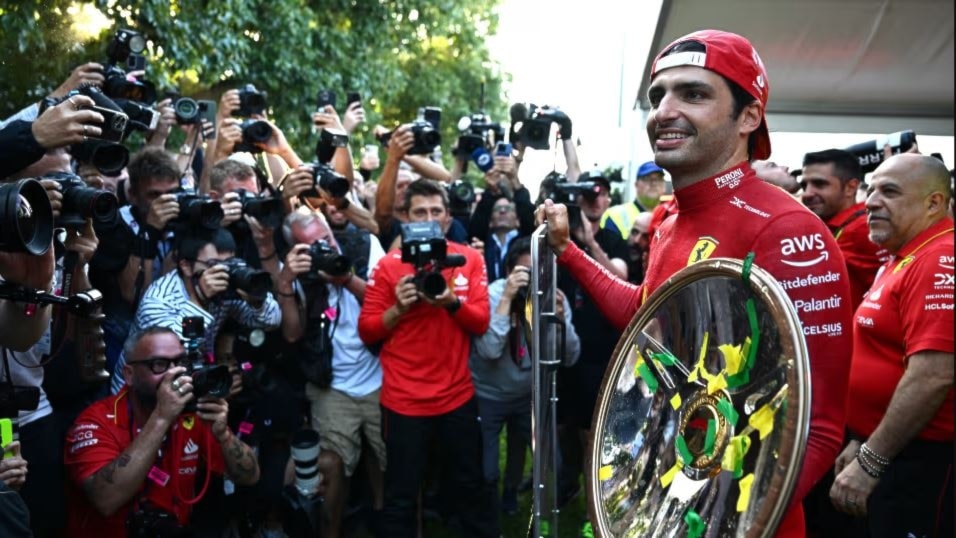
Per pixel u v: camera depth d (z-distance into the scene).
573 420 5.20
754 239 2.00
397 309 4.29
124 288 3.93
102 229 3.60
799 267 1.94
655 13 6.14
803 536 1.94
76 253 3.07
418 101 16.08
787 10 5.98
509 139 5.85
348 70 11.44
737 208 2.06
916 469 2.96
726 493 1.70
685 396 1.90
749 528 1.60
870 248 3.99
